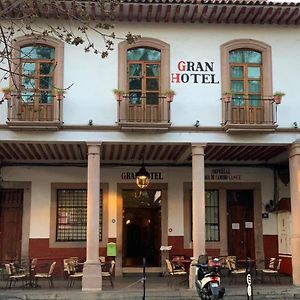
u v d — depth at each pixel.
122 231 19.81
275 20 16.92
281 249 19.69
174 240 19.83
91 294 14.78
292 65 17.03
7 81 16.09
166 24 16.88
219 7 16.09
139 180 18.39
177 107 16.55
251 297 12.98
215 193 20.41
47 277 16.41
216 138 16.47
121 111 16.12
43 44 16.38
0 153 18.50
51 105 15.96
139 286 16.36
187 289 15.56
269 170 20.48
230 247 20.09
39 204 19.64
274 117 16.56
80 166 20.00
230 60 17.05
